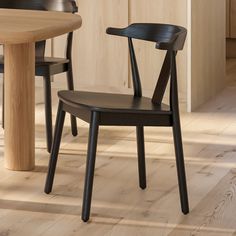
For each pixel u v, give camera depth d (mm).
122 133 4766
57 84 6051
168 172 3916
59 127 3480
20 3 4402
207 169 3979
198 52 5508
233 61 7789
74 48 5934
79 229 3096
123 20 5730
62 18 3502
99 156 4203
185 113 5352
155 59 5672
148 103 3332
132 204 3412
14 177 3791
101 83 5914
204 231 3090
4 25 3121
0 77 6148
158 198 3498
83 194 3264
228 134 4762
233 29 7867
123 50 5789
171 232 3074
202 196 3529
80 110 3225
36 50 4539
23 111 3863
